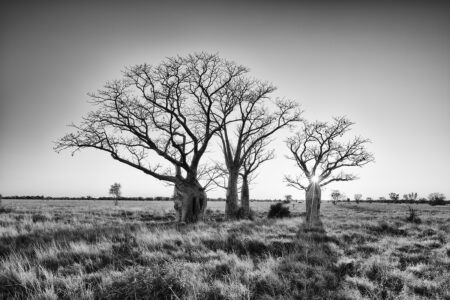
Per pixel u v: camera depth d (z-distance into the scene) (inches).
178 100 722.2
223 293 224.7
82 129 668.7
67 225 604.7
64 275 271.1
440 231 617.3
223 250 373.4
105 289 224.2
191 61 727.7
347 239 501.4
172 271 252.5
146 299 217.5
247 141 997.2
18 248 372.2
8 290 237.1
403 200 4512.8
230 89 806.5
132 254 336.2
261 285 251.8
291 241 432.5
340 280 265.9
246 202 994.7
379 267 309.4
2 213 909.8
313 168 950.4
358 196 3565.5
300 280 256.7
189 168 750.5
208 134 761.6
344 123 955.3
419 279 274.7
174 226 618.2
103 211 1221.7
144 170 711.1
